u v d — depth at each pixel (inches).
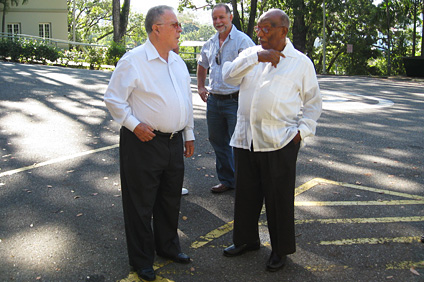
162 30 128.8
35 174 221.5
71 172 226.4
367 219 177.0
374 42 1637.6
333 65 1913.1
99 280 133.1
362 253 149.5
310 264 142.7
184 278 135.1
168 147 135.3
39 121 327.6
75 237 158.6
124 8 1330.0
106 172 228.7
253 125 133.2
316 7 1537.9
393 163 256.7
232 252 147.3
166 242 143.9
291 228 137.0
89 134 301.3
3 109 354.0
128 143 132.9
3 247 149.9
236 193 142.9
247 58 126.6
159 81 131.2
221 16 187.5
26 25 1453.0
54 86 474.9
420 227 169.8
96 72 661.9
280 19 126.6
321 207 189.5
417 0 1472.7
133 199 133.3
